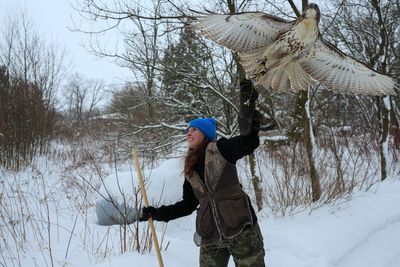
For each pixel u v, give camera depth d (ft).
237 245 11.00
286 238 17.44
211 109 30.19
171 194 20.88
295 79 9.61
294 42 8.91
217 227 11.00
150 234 15.81
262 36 8.90
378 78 9.56
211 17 8.92
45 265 14.80
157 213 12.25
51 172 32.12
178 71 28.73
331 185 22.29
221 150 10.85
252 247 11.03
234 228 10.85
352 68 9.55
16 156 32.14
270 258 16.17
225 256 11.69
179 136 29.35
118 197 20.26
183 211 12.24
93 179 27.37
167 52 29.27
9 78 39.14
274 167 25.58
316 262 15.83
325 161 25.80
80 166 31.07
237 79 27.99
